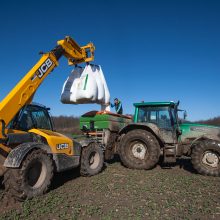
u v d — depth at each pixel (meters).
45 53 6.98
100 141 9.27
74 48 8.00
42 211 4.91
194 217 4.74
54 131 7.46
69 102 8.37
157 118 9.20
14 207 5.21
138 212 4.92
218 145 7.99
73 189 6.35
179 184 6.81
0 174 5.62
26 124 6.50
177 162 10.25
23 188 5.42
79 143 7.44
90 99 8.10
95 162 7.99
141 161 8.74
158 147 8.65
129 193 6.04
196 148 8.17
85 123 9.58
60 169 6.59
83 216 4.76
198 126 8.92
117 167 9.09
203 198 5.76
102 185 6.68
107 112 9.30
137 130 8.94
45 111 7.25
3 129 5.65
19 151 5.49
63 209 5.07
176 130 8.92
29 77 6.36
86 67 8.36
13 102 5.93
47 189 5.96
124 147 8.92
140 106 9.52
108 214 4.82
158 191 6.20
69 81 8.41
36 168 5.80
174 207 5.20
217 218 4.73
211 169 7.99
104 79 8.62
